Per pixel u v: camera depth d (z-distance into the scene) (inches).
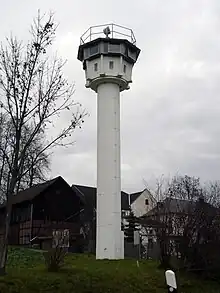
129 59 1195.9
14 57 1113.4
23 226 1599.4
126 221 1893.5
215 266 780.0
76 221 1628.9
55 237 977.5
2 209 1617.9
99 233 1089.4
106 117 1154.7
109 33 1187.3
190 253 793.6
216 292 714.2
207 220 794.8
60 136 854.5
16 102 660.1
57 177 1641.2
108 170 1120.2
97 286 655.8
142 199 2568.9
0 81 658.2
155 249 1079.6
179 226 815.7
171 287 302.7
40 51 681.0
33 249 1242.0
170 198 970.7
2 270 649.6
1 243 707.4
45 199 1594.5
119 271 793.6
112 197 1103.0
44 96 703.7
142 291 669.9
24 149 662.5
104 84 1175.6
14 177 651.5
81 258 1047.0
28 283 620.7
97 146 1155.3
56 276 692.1
